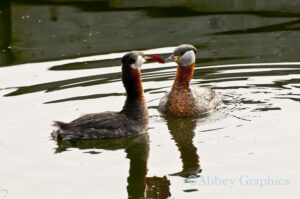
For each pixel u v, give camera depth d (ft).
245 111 43.75
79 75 53.31
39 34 65.26
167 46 59.41
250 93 47.91
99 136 39.37
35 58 58.54
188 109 44.11
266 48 57.77
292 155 34.78
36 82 51.96
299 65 53.21
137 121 40.78
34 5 73.51
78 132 39.19
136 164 35.17
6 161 35.73
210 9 69.72
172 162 35.17
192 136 39.45
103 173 33.86
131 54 40.27
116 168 34.55
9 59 58.54
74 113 44.14
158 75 53.83
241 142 37.45
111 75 52.95
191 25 65.10
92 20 67.97
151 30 64.23
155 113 45.44
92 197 30.86
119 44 61.00
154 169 34.30
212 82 51.16
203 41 60.64
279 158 34.50
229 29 64.08
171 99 44.55
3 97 48.19
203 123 42.16
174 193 31.12
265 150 35.78
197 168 33.94
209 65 55.01
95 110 44.73
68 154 36.88
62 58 58.13
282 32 61.67
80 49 60.39
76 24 67.31
